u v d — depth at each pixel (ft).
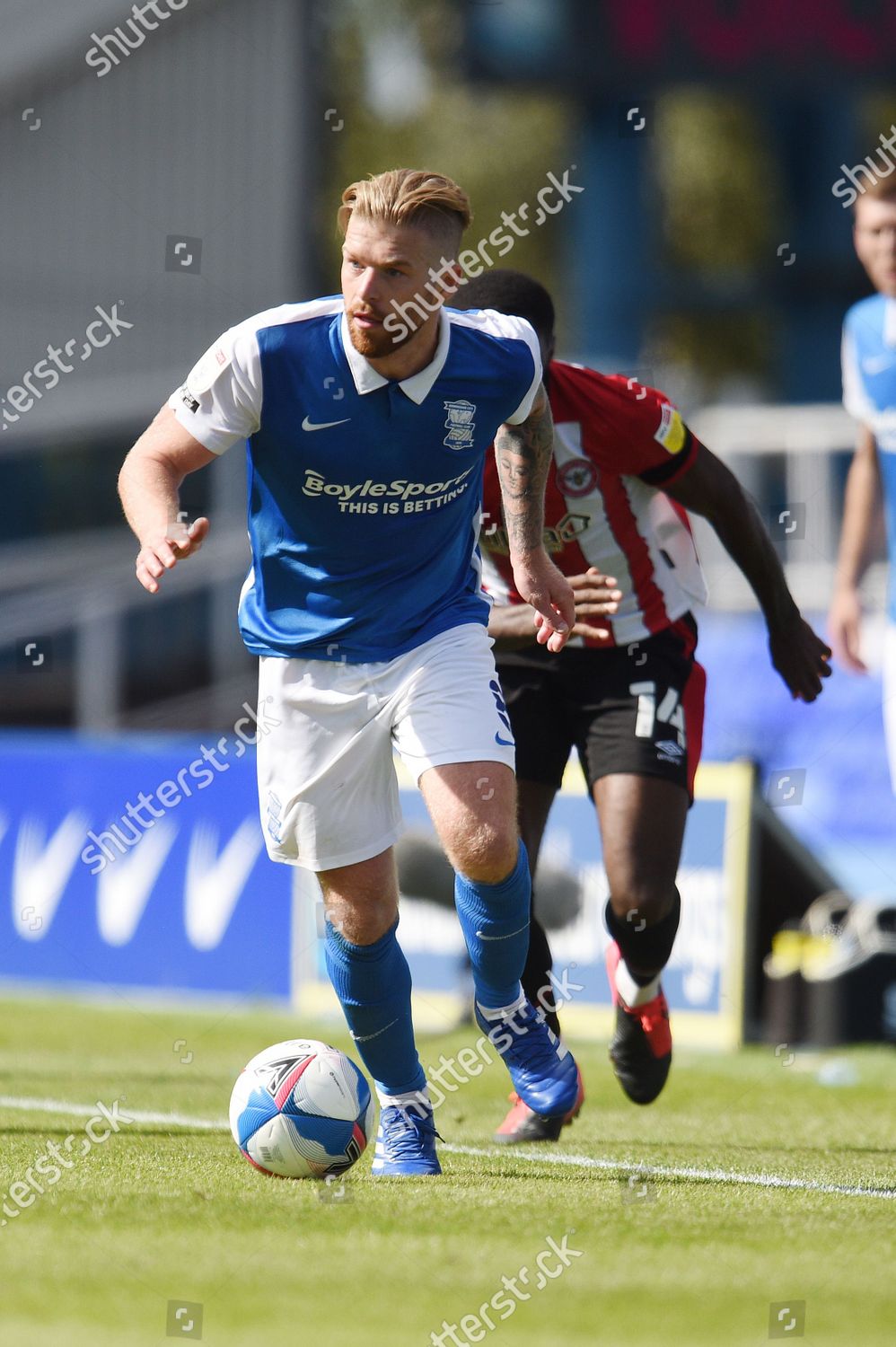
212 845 94.73
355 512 37.32
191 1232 33.78
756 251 256.32
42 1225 34.40
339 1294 29.71
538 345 38.47
